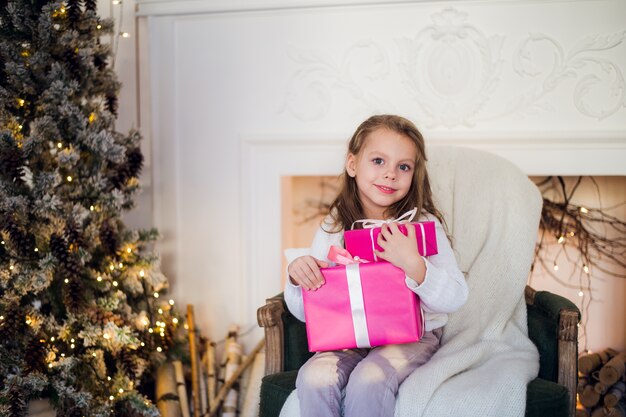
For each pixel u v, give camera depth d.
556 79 2.15
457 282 1.42
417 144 1.58
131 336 1.81
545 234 2.48
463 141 2.23
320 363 1.37
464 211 1.81
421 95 2.25
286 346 1.56
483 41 2.18
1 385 1.73
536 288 2.51
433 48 2.22
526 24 2.15
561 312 1.46
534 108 2.18
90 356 1.84
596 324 2.46
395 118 1.59
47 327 1.77
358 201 1.66
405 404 1.27
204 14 2.38
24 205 1.67
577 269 2.46
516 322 1.68
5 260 1.75
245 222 2.43
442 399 1.27
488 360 1.48
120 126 2.58
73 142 1.84
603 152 2.15
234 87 2.39
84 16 1.85
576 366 1.44
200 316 2.50
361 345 1.38
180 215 2.49
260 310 1.51
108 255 1.96
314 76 2.32
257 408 2.09
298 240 2.66
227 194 2.44
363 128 1.60
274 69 2.35
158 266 2.16
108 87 1.98
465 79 2.21
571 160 2.18
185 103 2.44
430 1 2.19
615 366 2.17
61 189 1.83
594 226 2.43
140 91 2.55
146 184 2.55
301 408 1.30
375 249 1.40
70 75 1.79
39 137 1.72
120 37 2.52
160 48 2.44
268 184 2.40
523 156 2.21
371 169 1.53
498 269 1.71
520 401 1.28
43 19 1.73
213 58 2.40
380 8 2.24
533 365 1.46
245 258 2.44
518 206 1.77
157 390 2.13
